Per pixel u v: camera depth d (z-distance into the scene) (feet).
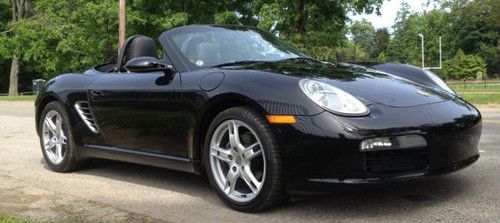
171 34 14.97
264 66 13.06
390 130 10.90
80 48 97.71
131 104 14.67
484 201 12.51
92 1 87.04
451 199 12.75
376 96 11.69
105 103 15.64
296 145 11.16
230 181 12.56
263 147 11.62
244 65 13.46
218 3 85.92
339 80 12.14
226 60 14.38
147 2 80.64
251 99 11.74
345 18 81.71
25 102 77.10
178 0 81.35
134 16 79.82
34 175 17.43
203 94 12.68
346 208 12.28
